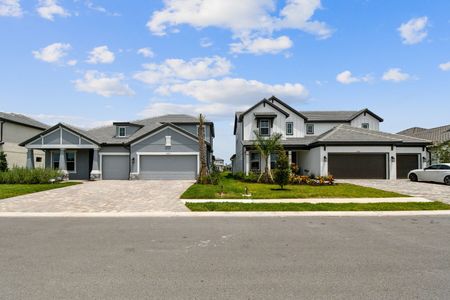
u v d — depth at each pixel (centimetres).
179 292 433
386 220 995
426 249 652
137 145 2702
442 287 452
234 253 622
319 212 1122
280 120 3014
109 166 2759
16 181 2139
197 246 674
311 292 434
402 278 487
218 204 1246
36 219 1002
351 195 1534
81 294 426
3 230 833
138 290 440
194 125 3328
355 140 2548
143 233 798
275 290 441
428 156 2953
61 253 616
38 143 2678
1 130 2972
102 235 774
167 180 2616
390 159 2556
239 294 427
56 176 2328
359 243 702
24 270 520
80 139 2658
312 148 2788
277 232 814
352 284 463
